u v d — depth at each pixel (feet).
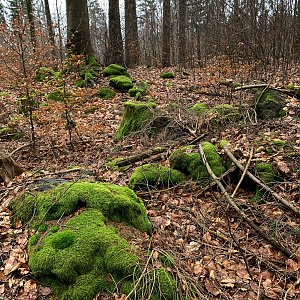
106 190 13.44
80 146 26.73
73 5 45.65
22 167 22.94
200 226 14.55
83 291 10.05
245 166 16.66
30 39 25.67
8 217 14.03
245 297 10.89
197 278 11.36
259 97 24.85
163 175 17.97
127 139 25.66
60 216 12.77
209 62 52.70
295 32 43.32
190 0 76.79
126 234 12.08
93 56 47.34
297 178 15.87
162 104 32.01
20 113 32.09
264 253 12.82
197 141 21.66
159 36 81.56
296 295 10.85
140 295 9.86
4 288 10.76
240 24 40.27
